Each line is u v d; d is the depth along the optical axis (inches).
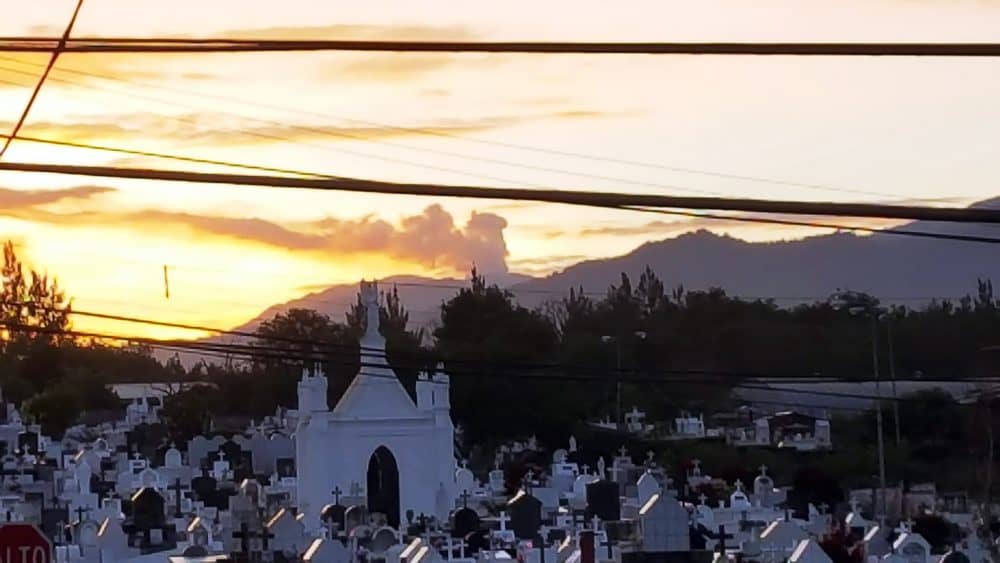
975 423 2679.6
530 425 3344.0
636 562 1603.1
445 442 2407.7
